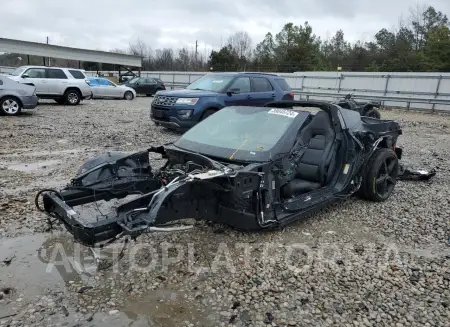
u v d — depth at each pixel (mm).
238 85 10305
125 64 34312
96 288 3137
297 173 4711
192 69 61594
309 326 2746
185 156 4227
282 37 60562
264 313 2873
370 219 4730
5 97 12781
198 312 2875
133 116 14312
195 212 3660
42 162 6977
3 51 28578
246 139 4305
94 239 3016
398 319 2842
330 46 66125
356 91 23500
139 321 2764
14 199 4988
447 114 18719
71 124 11617
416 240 4172
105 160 4176
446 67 42062
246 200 3746
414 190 5977
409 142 10492
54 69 17531
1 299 2965
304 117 4625
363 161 5070
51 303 2934
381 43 58656
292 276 3375
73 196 3758
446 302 3051
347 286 3246
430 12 58781
